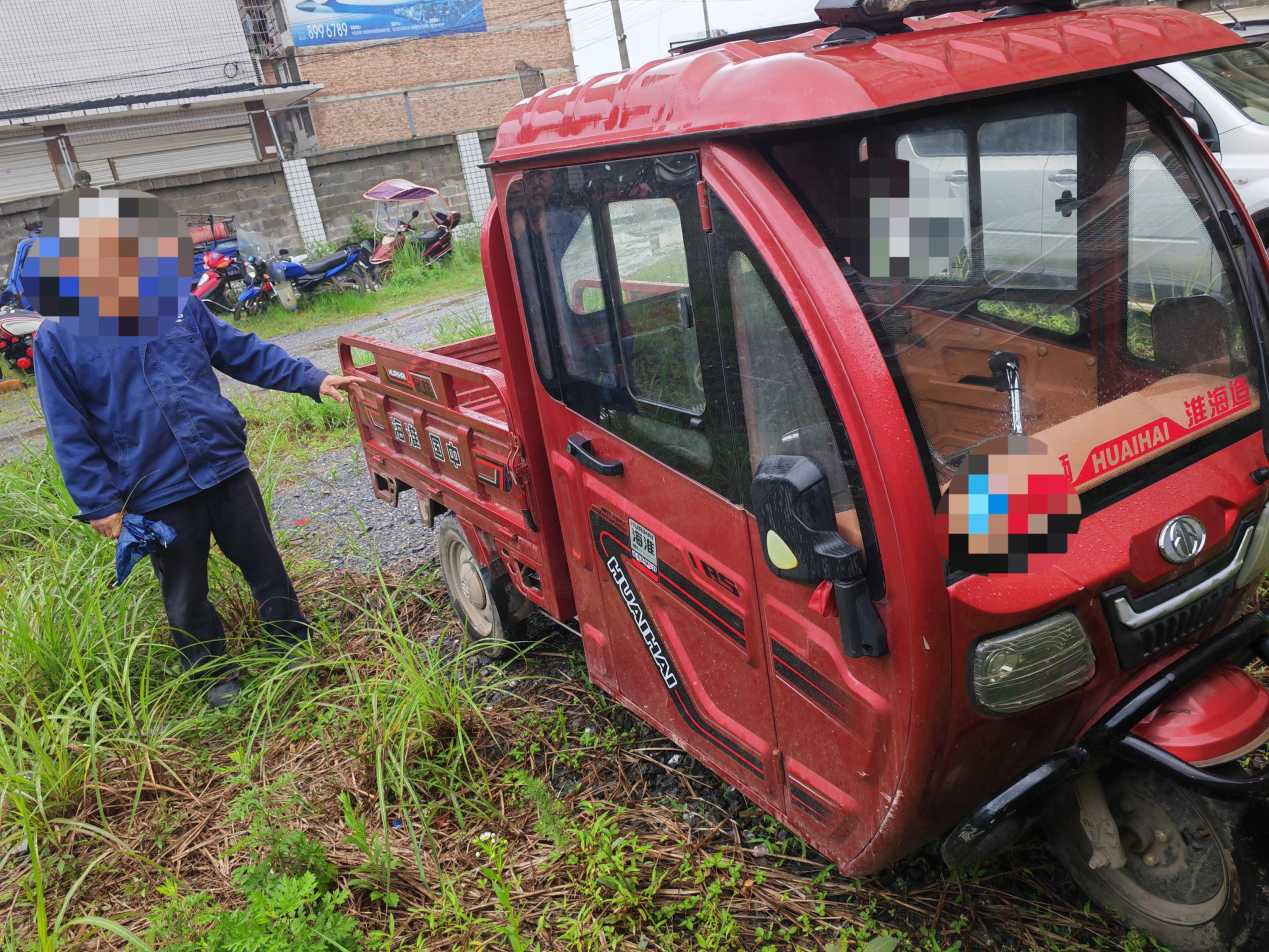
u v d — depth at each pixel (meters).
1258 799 1.96
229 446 3.77
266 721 3.73
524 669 3.83
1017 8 2.22
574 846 2.79
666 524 2.47
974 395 2.04
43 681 3.85
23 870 3.14
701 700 2.60
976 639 1.84
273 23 26.09
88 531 4.73
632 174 2.18
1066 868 2.41
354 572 4.96
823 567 1.80
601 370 2.55
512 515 3.29
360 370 4.60
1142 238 2.31
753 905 2.52
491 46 28.56
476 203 19.14
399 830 3.07
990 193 2.08
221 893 2.92
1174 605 2.03
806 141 1.92
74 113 19.88
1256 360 2.23
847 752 2.10
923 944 2.32
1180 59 2.03
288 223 17.25
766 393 2.01
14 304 12.36
